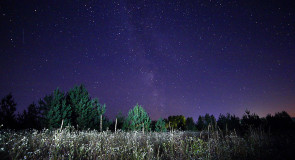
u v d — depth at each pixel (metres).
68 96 16.22
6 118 12.55
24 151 4.25
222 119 19.28
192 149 5.82
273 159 5.48
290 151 6.14
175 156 5.51
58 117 13.05
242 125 16.17
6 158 3.85
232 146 6.67
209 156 5.11
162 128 20.16
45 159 4.10
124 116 19.58
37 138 6.01
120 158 4.74
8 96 13.16
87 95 16.70
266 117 16.05
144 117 18.69
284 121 14.76
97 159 4.46
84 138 7.20
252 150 5.82
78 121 14.72
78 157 4.55
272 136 9.70
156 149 6.41
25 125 13.14
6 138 5.43
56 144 4.88
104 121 16.95
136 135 8.58
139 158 4.71
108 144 5.73
